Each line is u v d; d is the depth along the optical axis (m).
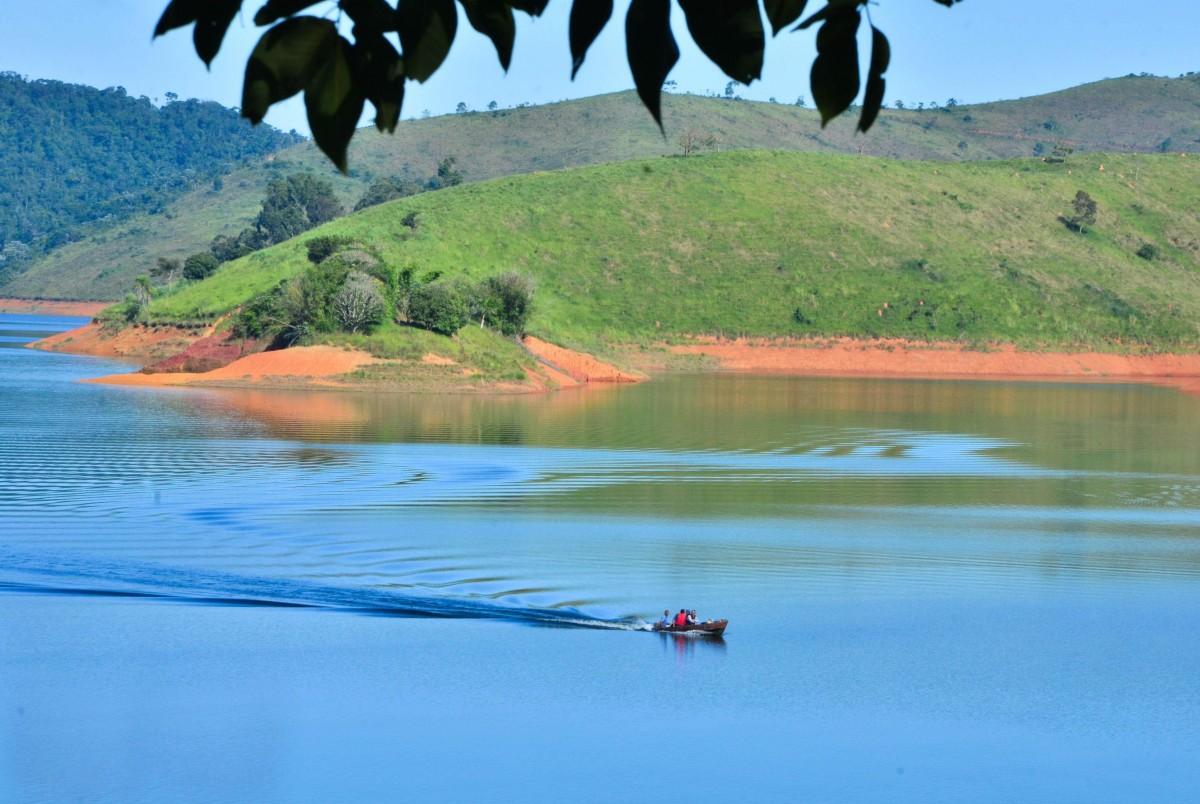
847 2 5.84
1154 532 84.50
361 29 5.91
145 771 40.53
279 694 48.53
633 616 60.62
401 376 180.25
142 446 112.62
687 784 40.28
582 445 123.19
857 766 41.97
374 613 60.06
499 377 186.25
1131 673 53.00
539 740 44.16
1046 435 141.88
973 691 50.44
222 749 42.53
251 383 177.88
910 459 119.19
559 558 72.00
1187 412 174.25
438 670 51.88
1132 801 39.59
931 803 39.19
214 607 60.22
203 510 82.38
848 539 79.50
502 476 101.81
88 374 197.50
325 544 73.75
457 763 41.69
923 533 82.06
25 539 72.56
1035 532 83.75
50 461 101.88
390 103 6.02
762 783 40.56
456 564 69.62
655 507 89.06
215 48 5.56
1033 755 43.53
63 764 41.03
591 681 51.00
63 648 53.72
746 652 55.41
